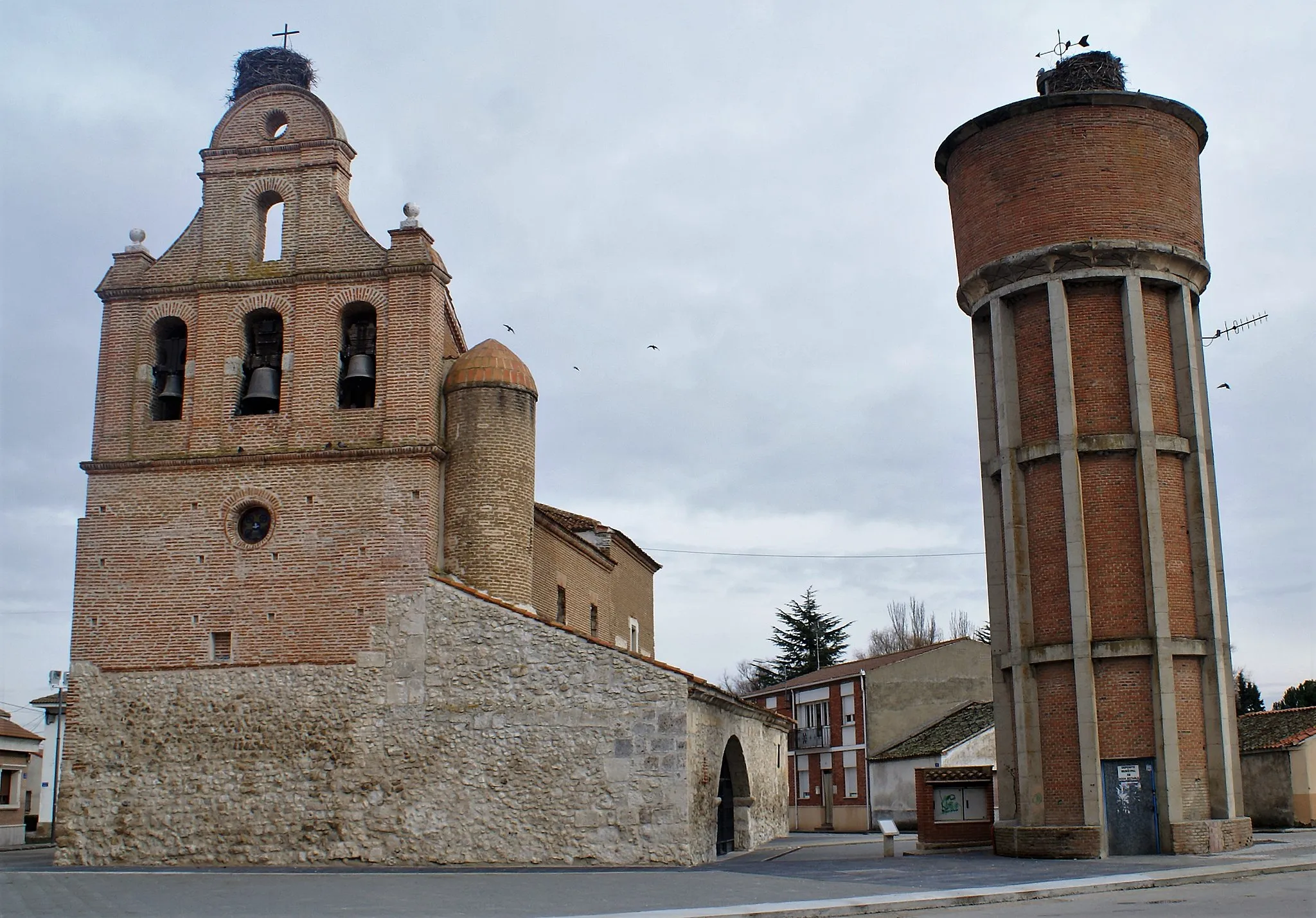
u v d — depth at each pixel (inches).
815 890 784.3
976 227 1189.7
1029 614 1100.5
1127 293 1109.7
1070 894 756.0
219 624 1127.6
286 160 1240.2
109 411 1202.6
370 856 1049.5
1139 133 1136.8
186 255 1234.0
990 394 1198.9
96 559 1163.3
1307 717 1675.7
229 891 815.7
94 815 1095.0
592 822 1024.2
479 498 1151.0
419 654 1086.4
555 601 1433.3
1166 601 1045.2
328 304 1192.8
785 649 3754.9
